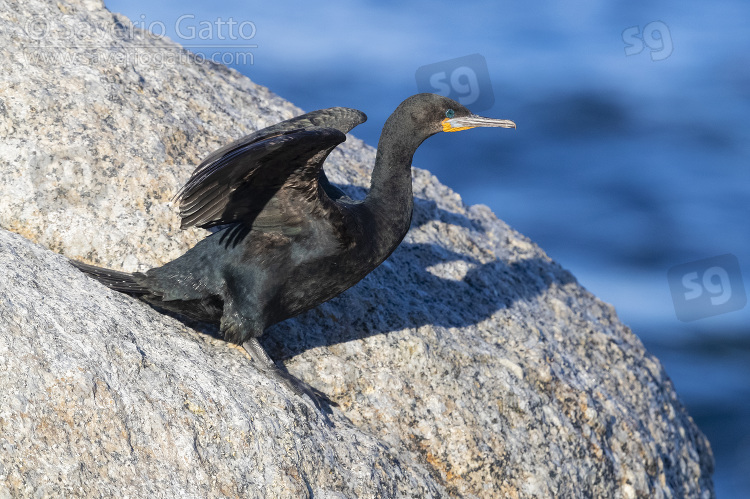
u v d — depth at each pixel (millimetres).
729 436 21609
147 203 10500
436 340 11070
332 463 8898
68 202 10172
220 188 8406
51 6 12469
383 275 11812
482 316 12133
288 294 9297
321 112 10148
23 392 7520
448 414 10391
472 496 9969
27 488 7141
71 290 8828
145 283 9273
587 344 13133
